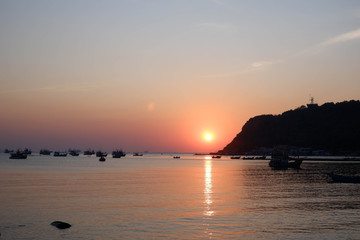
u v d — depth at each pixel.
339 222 44.44
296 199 63.16
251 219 46.25
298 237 37.97
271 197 65.88
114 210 52.41
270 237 38.06
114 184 90.38
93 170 155.38
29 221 45.00
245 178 111.50
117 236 38.56
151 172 144.50
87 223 44.12
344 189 78.56
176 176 120.44
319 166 185.88
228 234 39.22
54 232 40.06
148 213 50.25
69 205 56.56
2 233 39.56
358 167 174.88
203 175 126.31
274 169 165.12
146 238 37.84
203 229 41.34
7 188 79.50
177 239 37.44
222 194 70.31
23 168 166.25
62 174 126.81
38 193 70.75
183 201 61.03
